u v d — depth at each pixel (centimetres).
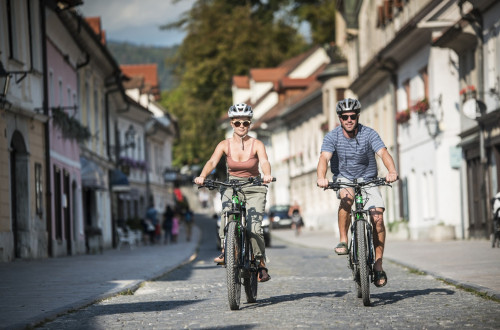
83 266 3078
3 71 3123
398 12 5919
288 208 9794
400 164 5956
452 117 4925
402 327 1196
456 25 4362
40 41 4066
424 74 5250
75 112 4816
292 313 1395
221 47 12181
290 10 12125
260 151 1505
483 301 1516
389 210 6412
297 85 11150
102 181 5503
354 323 1248
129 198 8819
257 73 12206
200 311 1478
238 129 1503
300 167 10262
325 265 2961
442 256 3028
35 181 3819
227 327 1237
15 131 3559
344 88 8112
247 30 12106
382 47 6256
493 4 4003
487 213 4266
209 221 12675
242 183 1473
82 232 5169
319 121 9156
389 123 6238
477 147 4497
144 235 7219
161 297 1794
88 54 5353
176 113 12531
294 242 6181
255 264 1525
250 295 1568
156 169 11006
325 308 1457
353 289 1856
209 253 4722
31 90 3841
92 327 1295
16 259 3531
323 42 11481
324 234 7831
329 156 1527
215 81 12425
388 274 2317
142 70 12112
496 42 4003
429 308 1424
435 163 5006
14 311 1513
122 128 8638
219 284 2125
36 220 3809
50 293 1900
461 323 1224
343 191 1514
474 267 2362
